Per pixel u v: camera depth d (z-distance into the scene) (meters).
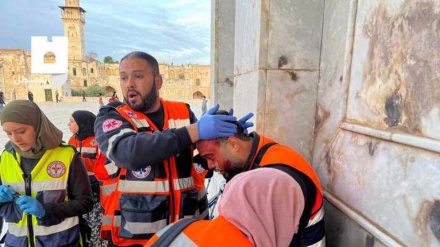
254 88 1.86
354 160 1.32
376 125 1.18
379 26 1.16
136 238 1.37
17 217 1.57
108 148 1.26
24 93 45.47
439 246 0.86
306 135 1.83
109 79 56.44
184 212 1.46
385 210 1.10
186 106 1.70
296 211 0.77
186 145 1.22
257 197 0.74
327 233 1.59
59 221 1.61
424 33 0.93
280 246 0.74
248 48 2.03
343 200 1.41
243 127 1.30
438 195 0.87
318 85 1.79
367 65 1.25
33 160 1.60
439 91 0.87
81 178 1.72
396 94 1.06
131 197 1.38
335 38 1.58
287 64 1.77
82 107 30.88
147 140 1.18
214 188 3.73
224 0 3.38
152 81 1.44
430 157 0.90
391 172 1.07
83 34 57.41
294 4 1.72
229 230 0.73
